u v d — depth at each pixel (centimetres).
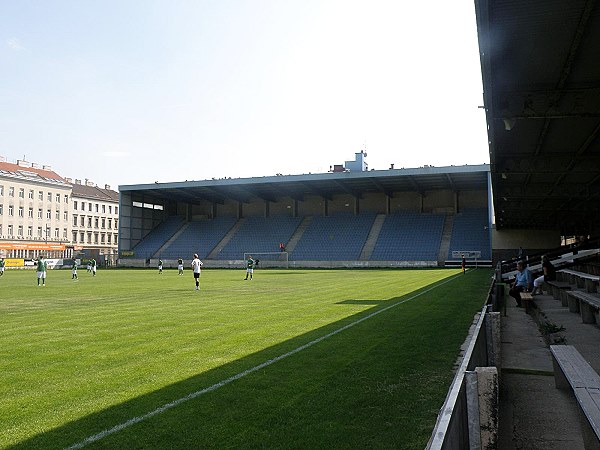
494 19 679
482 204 5584
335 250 5556
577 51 792
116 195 9881
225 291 2019
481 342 493
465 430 313
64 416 468
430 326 1000
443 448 213
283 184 5447
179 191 6084
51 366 670
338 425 440
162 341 853
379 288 2108
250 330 969
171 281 2859
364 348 778
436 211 5728
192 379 598
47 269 5672
